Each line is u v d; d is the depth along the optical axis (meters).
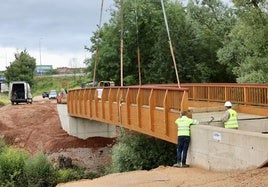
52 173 23.62
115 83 53.22
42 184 22.70
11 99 63.00
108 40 52.91
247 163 12.52
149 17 52.53
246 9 30.34
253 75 32.22
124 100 24.16
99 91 29.05
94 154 33.84
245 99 21.36
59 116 42.84
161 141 23.03
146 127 21.12
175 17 51.59
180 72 48.62
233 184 10.72
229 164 13.38
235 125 16.47
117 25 52.72
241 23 33.62
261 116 19.27
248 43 31.11
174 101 18.02
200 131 15.05
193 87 27.25
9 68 112.56
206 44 52.19
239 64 39.72
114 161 24.45
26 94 63.31
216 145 14.04
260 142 11.97
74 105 36.44
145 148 23.50
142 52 52.69
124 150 23.92
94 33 55.81
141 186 12.62
